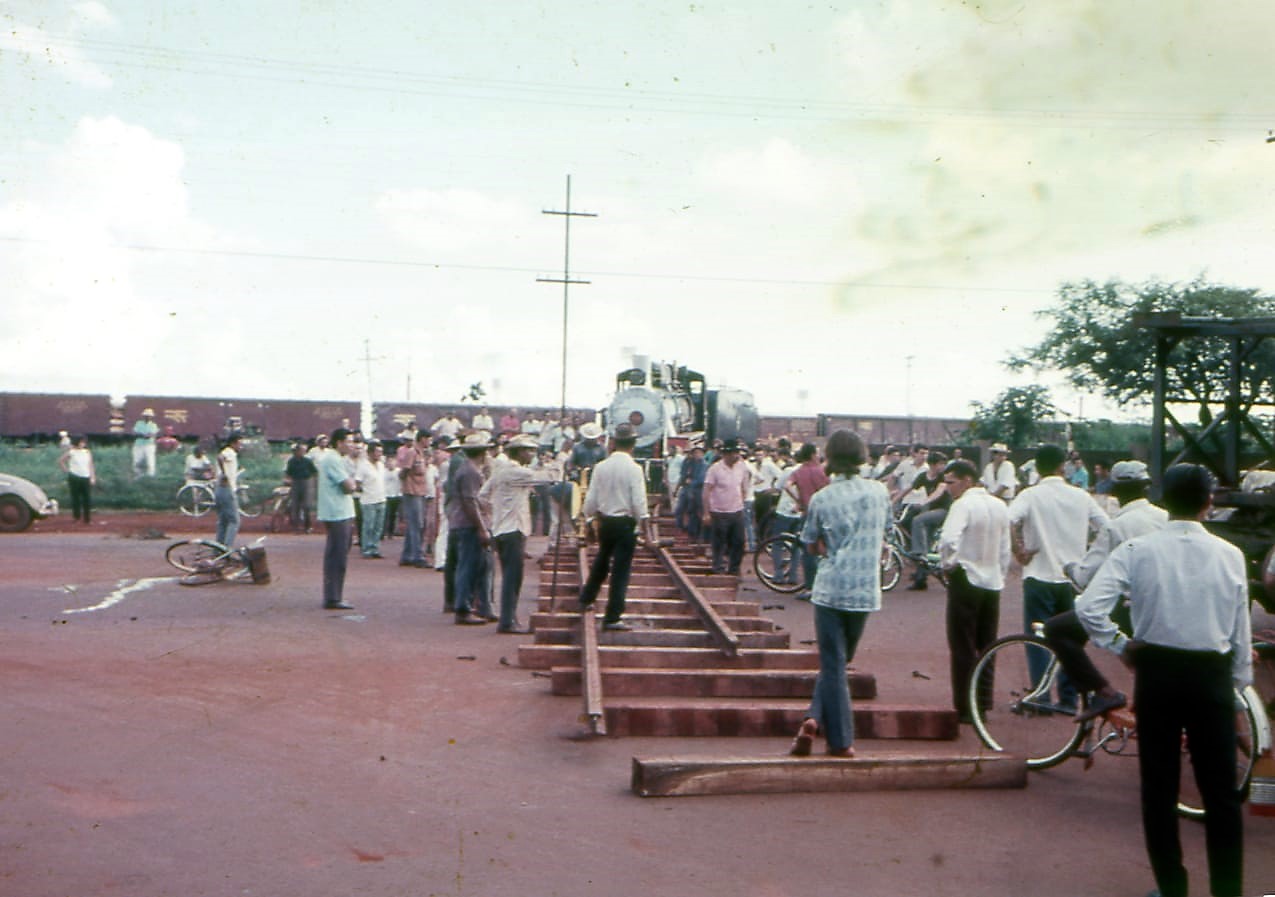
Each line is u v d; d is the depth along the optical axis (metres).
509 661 10.44
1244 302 28.92
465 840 5.64
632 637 10.42
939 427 49.91
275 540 24.36
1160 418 11.68
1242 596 4.90
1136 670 4.97
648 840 5.68
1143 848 5.71
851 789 6.59
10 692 8.77
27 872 5.11
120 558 19.73
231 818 5.92
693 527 20.66
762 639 10.37
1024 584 8.15
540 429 30.55
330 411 48.94
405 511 19.27
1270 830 6.17
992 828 6.00
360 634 11.86
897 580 16.80
